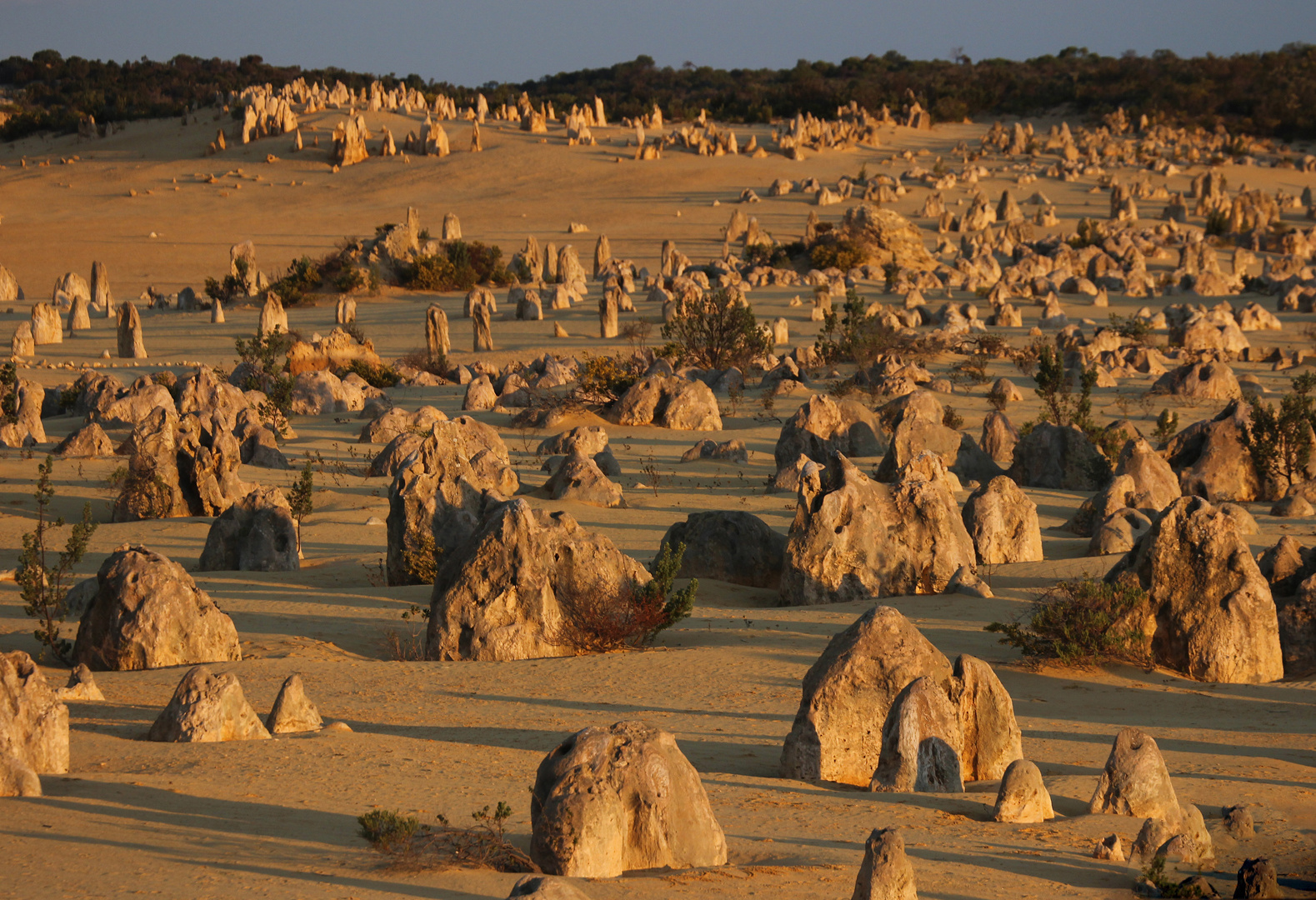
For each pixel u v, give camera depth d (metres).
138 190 160.50
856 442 40.97
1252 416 36.16
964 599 23.14
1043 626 19.52
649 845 9.86
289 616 23.03
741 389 56.94
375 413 52.62
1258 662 19.00
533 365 63.12
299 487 29.56
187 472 35.44
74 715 15.67
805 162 170.00
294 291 96.62
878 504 24.12
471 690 17.50
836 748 13.59
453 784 12.24
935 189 149.50
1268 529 29.02
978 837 11.23
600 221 136.88
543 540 20.55
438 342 68.62
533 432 48.31
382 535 32.75
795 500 35.28
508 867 9.58
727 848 10.41
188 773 12.31
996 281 95.00
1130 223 128.75
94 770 12.43
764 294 89.69
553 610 20.33
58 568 21.77
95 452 42.88
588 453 40.38
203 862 9.17
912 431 37.72
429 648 20.25
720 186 154.25
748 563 27.02
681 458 42.91
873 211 106.62
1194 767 14.09
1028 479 38.69
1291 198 143.50
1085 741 15.08
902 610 22.38
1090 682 18.42
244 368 58.88
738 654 19.48
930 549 23.98
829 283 91.44
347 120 186.25
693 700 16.89
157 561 19.69
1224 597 19.17
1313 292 81.56
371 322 84.44
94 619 19.45
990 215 128.38
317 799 11.45
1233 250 119.31
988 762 13.59
